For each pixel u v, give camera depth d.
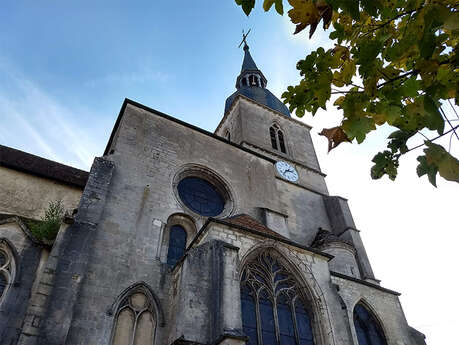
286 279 14.64
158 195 18.09
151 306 13.99
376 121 4.86
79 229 14.25
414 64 4.47
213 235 13.85
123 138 19.56
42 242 14.46
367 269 23.20
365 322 18.44
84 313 12.59
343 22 4.73
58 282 12.41
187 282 12.15
